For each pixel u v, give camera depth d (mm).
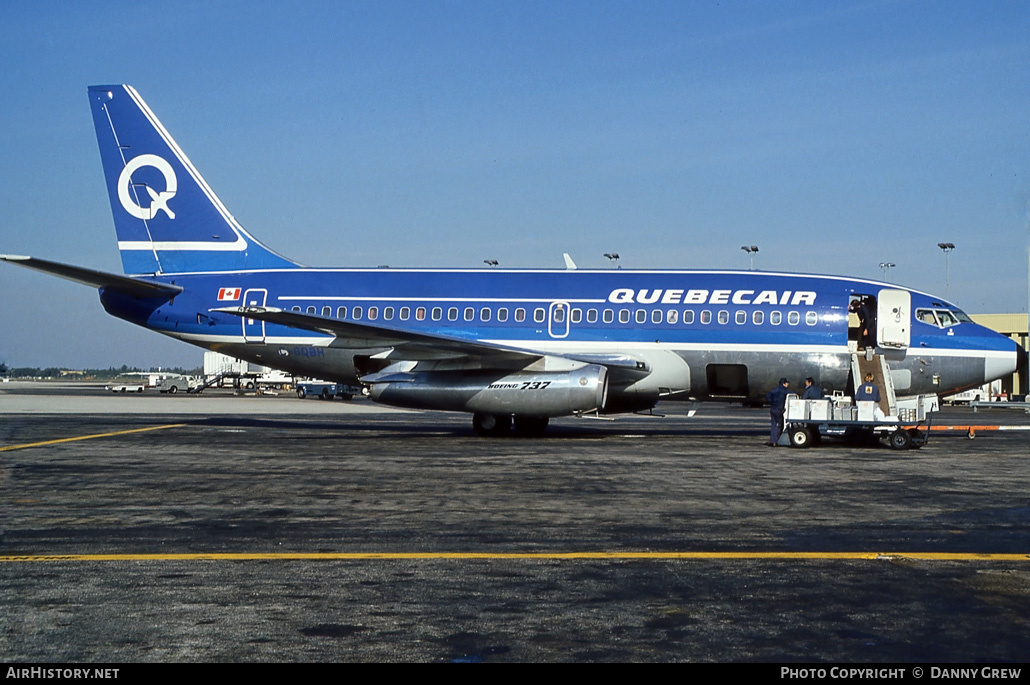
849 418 23172
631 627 7074
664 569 9031
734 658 6367
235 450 21297
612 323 26203
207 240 28656
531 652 6469
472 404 24625
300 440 24375
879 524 11617
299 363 27859
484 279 27328
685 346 25812
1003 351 25422
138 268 28844
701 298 26047
